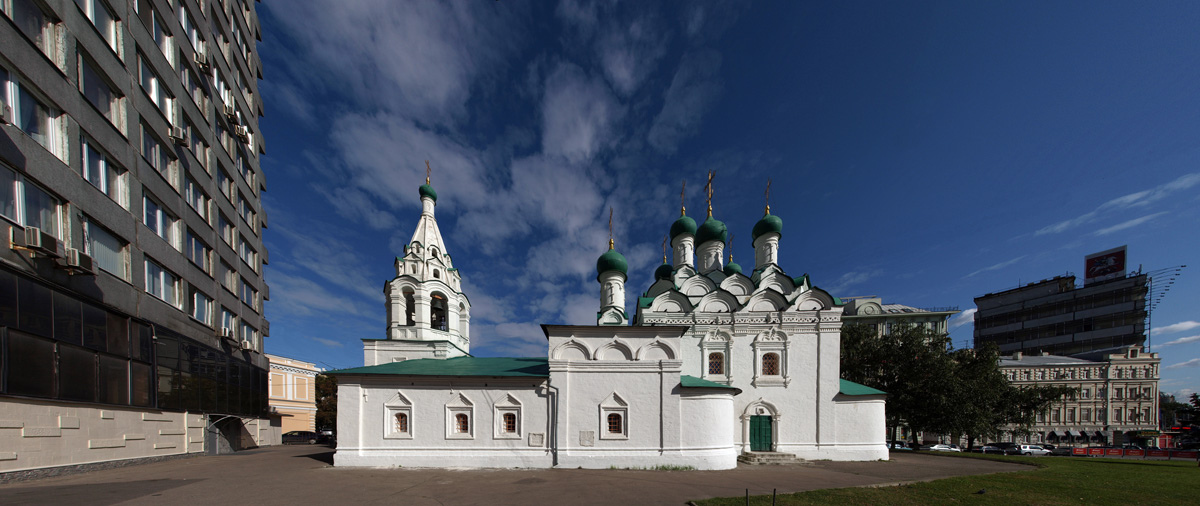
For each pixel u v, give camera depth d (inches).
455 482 695.7
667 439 861.8
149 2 922.7
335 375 858.8
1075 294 3435.0
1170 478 823.1
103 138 768.9
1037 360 2950.3
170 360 933.8
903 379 1378.0
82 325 712.4
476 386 877.8
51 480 648.4
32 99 649.0
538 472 798.5
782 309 1087.0
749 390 1056.2
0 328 584.4
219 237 1181.1
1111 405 2778.1
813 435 1039.0
